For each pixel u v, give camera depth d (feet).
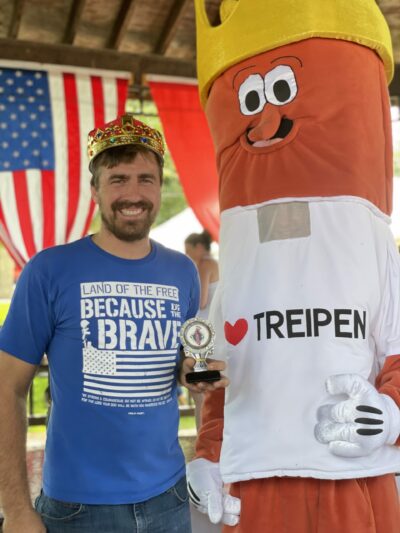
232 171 9.33
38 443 19.21
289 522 8.06
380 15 9.51
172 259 7.43
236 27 9.36
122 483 6.52
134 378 6.69
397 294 8.70
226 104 9.53
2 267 36.32
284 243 8.55
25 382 6.77
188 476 9.00
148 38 24.66
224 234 9.27
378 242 8.76
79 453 6.54
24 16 23.09
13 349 6.69
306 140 8.76
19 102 21.27
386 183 9.23
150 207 7.14
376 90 9.21
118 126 7.23
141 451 6.66
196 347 6.98
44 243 21.08
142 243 7.18
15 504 6.44
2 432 6.48
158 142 7.52
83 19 23.31
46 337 6.82
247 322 8.54
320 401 7.97
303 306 8.23
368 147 8.89
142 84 23.29
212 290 19.11
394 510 8.24
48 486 6.64
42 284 6.75
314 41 8.94
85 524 6.45
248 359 8.47
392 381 8.25
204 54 9.95
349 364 8.09
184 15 23.58
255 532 8.21
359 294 8.30
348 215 8.51
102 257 6.95
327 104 8.82
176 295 7.20
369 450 7.69
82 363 6.64
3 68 21.25
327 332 8.13
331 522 7.84
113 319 6.72
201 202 22.88
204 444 9.13
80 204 21.39
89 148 7.54
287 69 8.95
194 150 23.02
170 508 6.80
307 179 8.63
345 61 8.94
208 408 9.38
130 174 7.07
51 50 21.84
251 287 8.63
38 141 21.27
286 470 7.95
